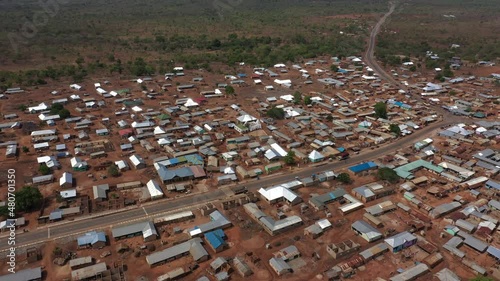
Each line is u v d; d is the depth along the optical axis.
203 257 79.88
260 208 97.75
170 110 159.75
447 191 105.12
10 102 166.00
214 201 100.62
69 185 104.56
